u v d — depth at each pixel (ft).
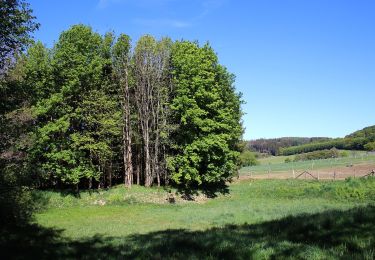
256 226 53.21
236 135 162.91
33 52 130.72
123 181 168.55
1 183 55.77
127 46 152.46
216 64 156.97
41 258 46.73
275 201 124.26
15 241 61.41
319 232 38.34
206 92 142.72
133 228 82.99
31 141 90.12
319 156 396.57
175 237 52.80
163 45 155.12
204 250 36.47
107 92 150.30
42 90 131.64
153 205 131.95
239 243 36.52
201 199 147.23
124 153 152.05
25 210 84.12
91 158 139.95
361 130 494.59
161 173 155.94
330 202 108.37
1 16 44.21
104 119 139.74
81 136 136.56
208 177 149.69
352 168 212.64
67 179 138.00
